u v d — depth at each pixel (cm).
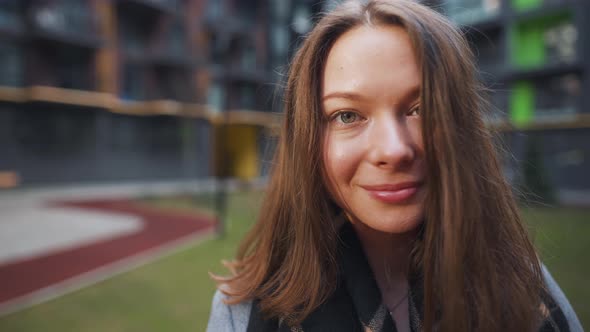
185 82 1938
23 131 1435
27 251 592
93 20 1577
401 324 63
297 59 64
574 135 1517
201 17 2011
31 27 1398
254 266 74
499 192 59
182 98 1927
